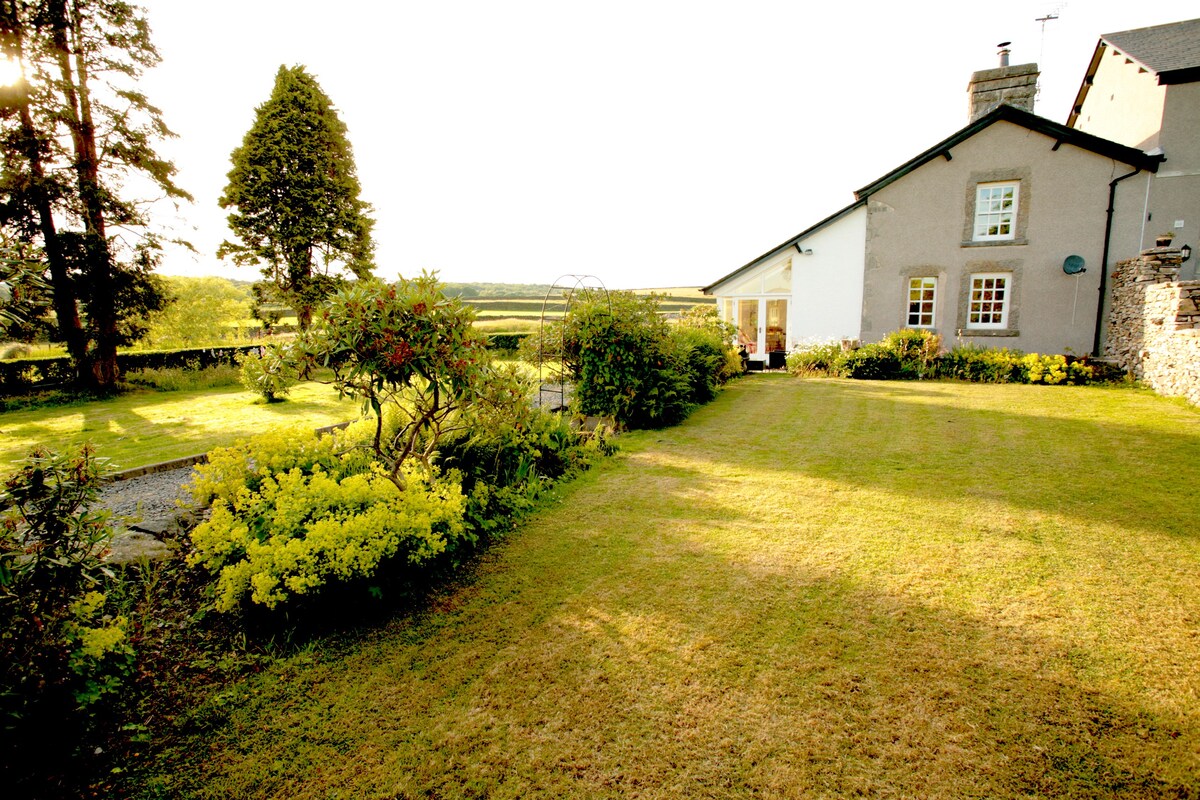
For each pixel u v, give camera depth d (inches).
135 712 96.5
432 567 140.0
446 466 189.0
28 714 77.9
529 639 118.1
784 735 90.6
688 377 369.4
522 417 187.8
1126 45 506.6
